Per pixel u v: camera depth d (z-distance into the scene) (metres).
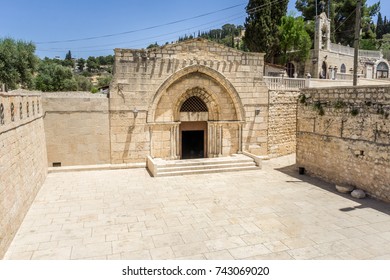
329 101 15.77
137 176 17.09
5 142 9.08
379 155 13.02
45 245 9.20
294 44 35.62
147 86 18.33
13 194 9.79
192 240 9.57
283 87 22.69
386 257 8.47
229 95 20.22
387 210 11.98
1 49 31.64
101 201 13.14
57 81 54.91
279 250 8.90
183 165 17.89
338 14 49.34
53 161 17.69
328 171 16.02
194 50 18.84
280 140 22.23
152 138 19.03
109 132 18.30
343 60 40.56
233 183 15.93
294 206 12.53
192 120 20.17
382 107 12.84
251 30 34.81
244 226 10.61
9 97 9.70
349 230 10.23
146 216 11.52
